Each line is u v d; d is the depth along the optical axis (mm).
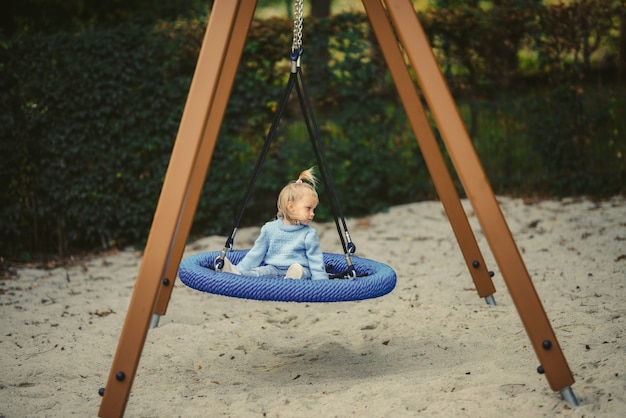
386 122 9555
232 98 9000
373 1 5184
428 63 3742
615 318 5129
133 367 3561
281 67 9250
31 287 6887
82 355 4945
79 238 8625
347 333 5320
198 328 5461
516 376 4051
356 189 9367
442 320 5438
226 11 3688
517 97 9914
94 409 3994
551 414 3609
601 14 9562
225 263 4547
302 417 3746
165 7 10477
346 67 9289
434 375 4242
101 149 8406
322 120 9391
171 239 3586
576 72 9688
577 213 8805
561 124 9680
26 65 8148
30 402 4094
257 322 5617
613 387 3801
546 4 10172
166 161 8609
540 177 9891
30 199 8273
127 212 8492
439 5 11008
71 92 8258
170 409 3947
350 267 4613
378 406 3820
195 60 8773
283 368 4648
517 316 5379
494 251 3691
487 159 10055
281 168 9242
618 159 9758
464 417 3631
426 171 9805
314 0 12586
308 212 4625
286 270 4652
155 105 8492
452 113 3721
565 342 4652
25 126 8172
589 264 6777
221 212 9000
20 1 10102
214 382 4410
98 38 8328
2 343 5203
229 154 8984
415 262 7438
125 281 7129
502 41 9820
